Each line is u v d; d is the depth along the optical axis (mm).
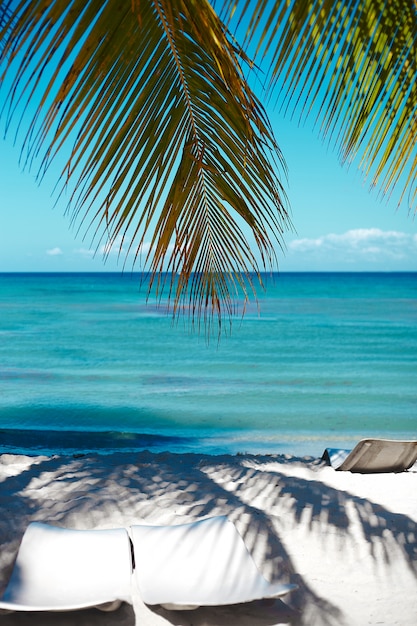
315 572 3691
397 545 4062
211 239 3127
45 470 5863
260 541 4031
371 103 2195
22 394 13461
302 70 2055
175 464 6281
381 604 3334
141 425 10602
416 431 10180
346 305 49344
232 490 5211
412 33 2092
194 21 2121
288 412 11742
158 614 3178
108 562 3357
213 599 3055
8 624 3008
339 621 3156
